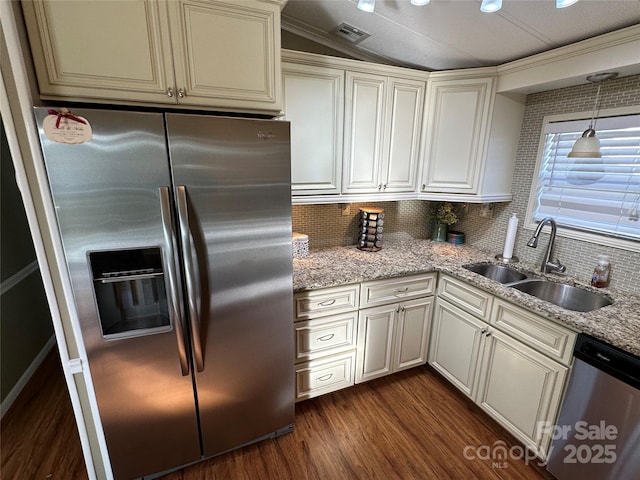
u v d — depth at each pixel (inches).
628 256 68.9
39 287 107.3
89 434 56.4
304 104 75.5
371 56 90.4
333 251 97.8
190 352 58.0
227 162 53.1
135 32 48.9
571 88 76.4
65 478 64.7
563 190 81.4
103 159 45.6
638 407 48.5
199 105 55.1
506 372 70.5
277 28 57.9
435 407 83.2
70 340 51.7
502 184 91.2
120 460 58.2
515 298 66.1
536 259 88.2
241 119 52.7
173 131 48.3
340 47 87.5
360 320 81.0
